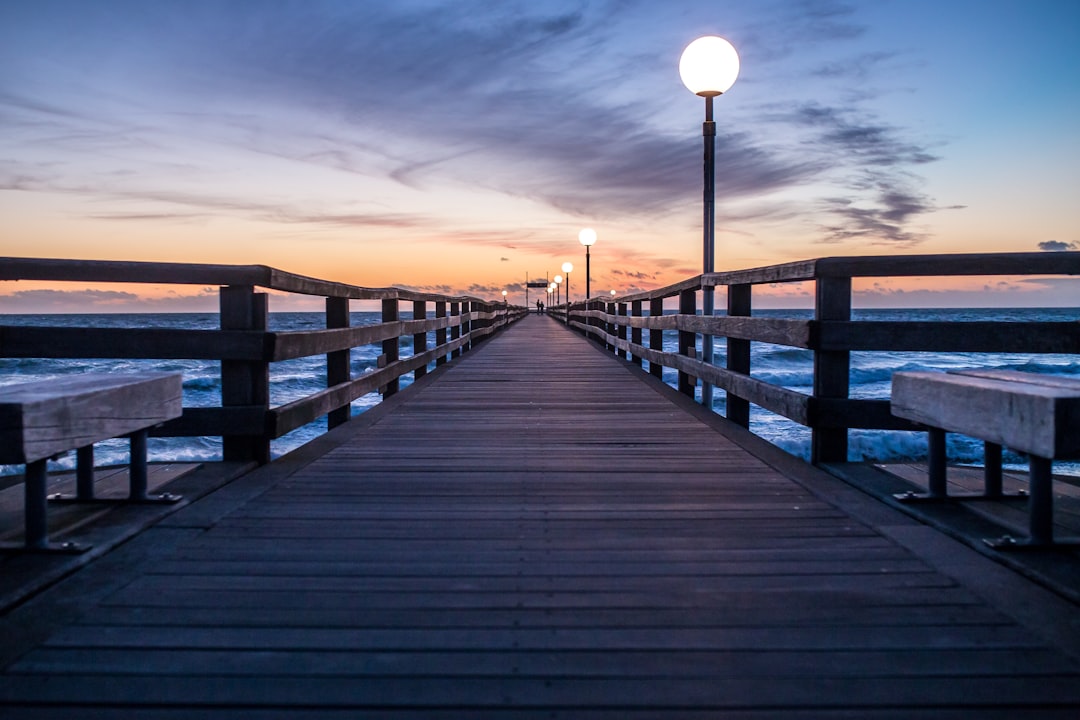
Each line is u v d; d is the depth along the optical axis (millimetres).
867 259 3838
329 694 1729
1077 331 3592
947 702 1695
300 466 4125
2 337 3635
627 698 1717
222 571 2488
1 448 2283
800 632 2043
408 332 8102
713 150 6691
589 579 2439
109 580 2398
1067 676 1807
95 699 1696
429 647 1957
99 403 2736
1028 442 2420
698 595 2301
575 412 6281
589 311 19250
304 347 4418
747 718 1640
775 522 3076
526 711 1665
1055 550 2609
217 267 3859
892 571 2496
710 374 6164
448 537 2875
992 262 3631
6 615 2133
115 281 3709
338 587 2355
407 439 5000
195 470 3820
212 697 1711
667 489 3643
